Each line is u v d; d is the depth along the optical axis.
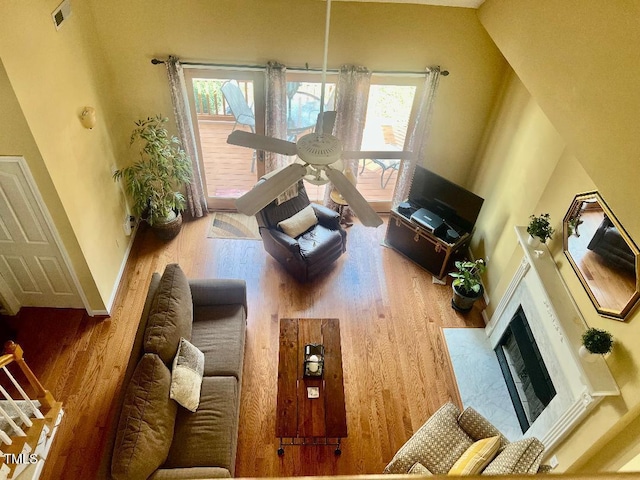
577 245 3.54
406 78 5.30
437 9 4.76
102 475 2.97
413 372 4.68
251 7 4.64
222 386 3.85
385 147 6.11
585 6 2.67
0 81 3.17
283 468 3.90
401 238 5.85
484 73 5.24
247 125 5.87
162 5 4.59
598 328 3.29
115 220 5.23
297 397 3.79
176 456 3.41
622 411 2.96
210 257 5.71
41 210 3.99
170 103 5.29
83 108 4.34
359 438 4.14
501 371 4.73
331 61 5.06
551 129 4.12
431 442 3.62
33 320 4.79
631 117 2.24
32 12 3.46
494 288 5.17
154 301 3.91
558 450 3.67
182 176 5.40
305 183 6.66
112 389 4.29
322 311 5.20
